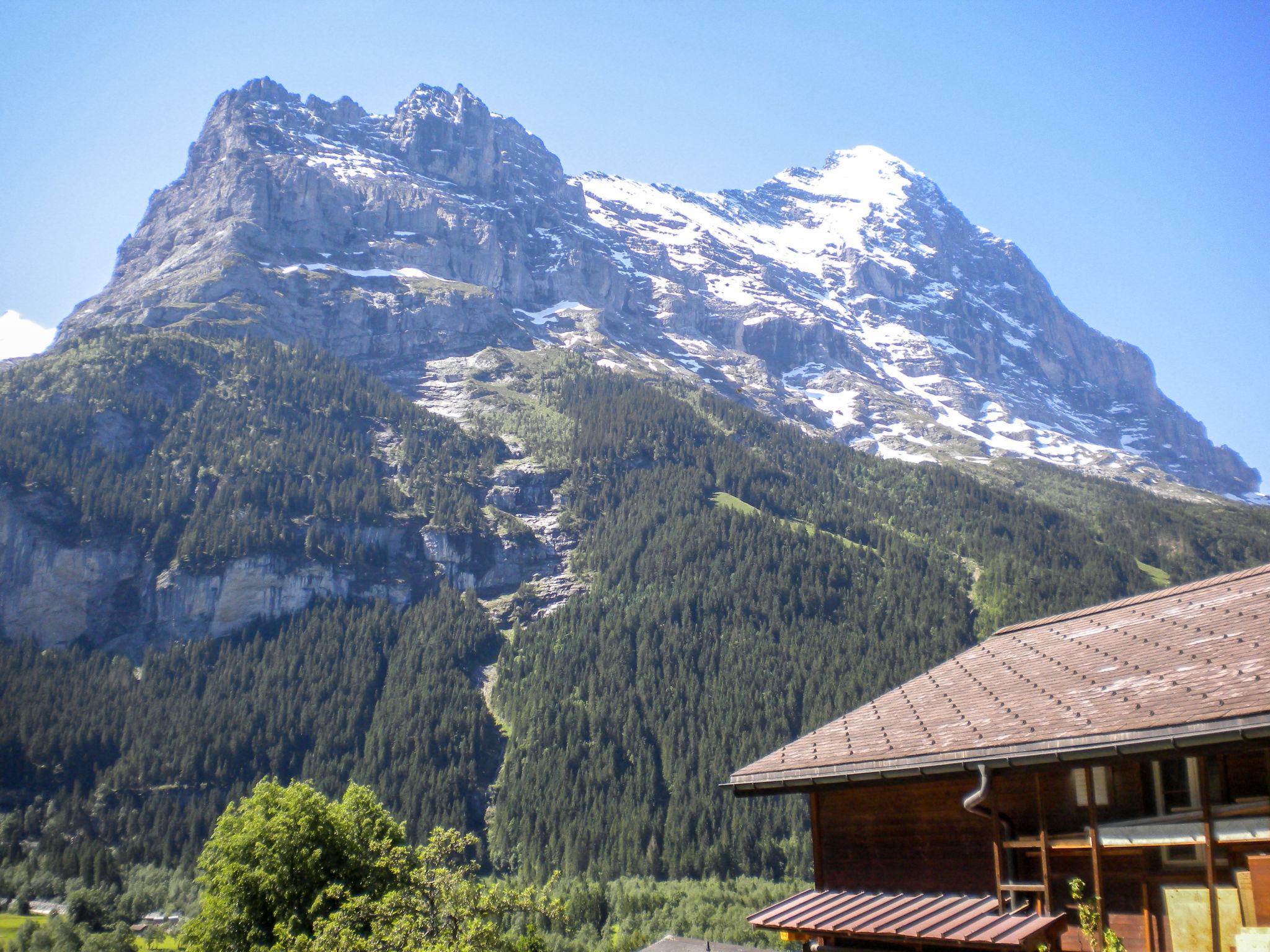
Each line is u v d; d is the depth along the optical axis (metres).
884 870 27.00
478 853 151.00
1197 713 20.27
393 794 163.00
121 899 132.75
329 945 34.19
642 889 129.00
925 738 25.34
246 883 52.41
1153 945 21.55
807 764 27.08
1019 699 25.31
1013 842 23.88
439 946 31.95
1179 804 21.97
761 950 51.09
